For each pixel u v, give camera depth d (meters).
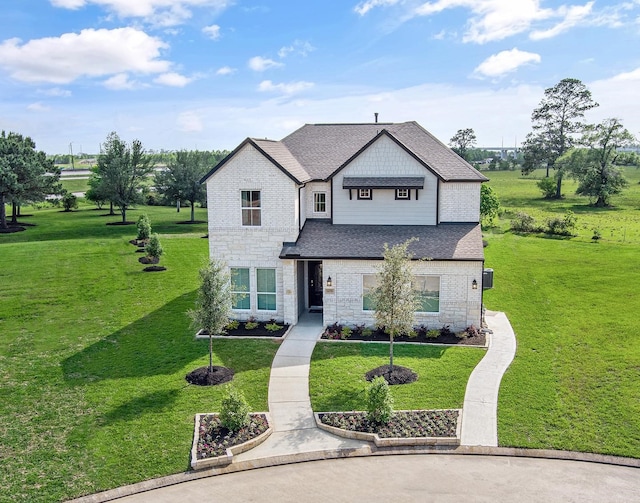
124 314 26.47
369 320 23.80
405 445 14.57
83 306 27.67
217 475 13.43
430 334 22.30
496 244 42.97
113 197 55.25
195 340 22.77
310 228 25.72
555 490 12.44
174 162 57.94
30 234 50.03
